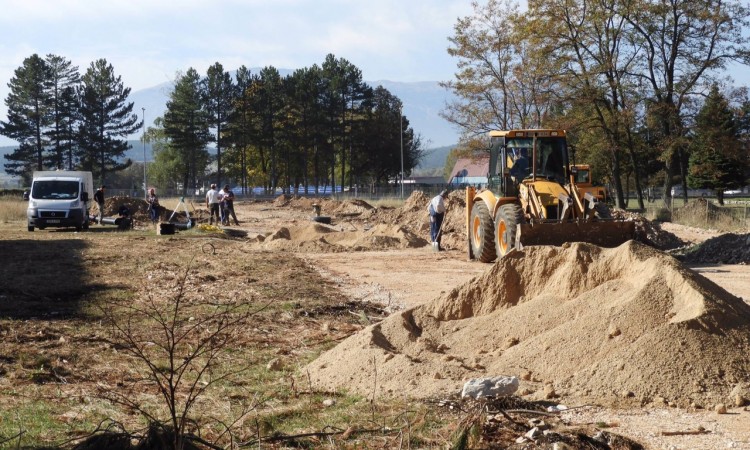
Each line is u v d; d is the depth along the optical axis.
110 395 7.64
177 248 23.88
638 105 44.47
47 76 84.94
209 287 15.23
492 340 8.97
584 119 45.62
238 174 102.12
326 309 12.91
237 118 86.88
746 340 7.63
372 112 99.50
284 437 6.31
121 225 34.28
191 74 83.75
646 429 6.48
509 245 18.08
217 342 9.95
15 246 24.25
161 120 106.94
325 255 22.22
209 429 6.57
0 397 7.62
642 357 7.50
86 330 10.88
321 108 88.25
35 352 9.48
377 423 6.69
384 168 102.31
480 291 9.89
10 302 13.23
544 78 45.53
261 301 13.56
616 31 43.81
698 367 7.35
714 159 61.72
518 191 19.06
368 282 16.44
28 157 85.31
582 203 17.95
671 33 43.59
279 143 93.12
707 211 34.31
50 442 6.23
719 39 43.09
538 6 43.97
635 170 45.41
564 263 9.52
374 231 27.50
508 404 7.08
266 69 88.88
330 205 54.03
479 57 52.12
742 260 19.64
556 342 8.20
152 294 14.28
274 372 8.75
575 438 6.12
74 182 33.91
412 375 7.90
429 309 9.91
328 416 6.96
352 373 8.22
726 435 6.32
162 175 107.06
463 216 31.70
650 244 20.27
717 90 43.62
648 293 8.26
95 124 86.62
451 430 6.39
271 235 26.53
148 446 5.79
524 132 19.25
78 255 21.19
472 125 53.06
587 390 7.42
